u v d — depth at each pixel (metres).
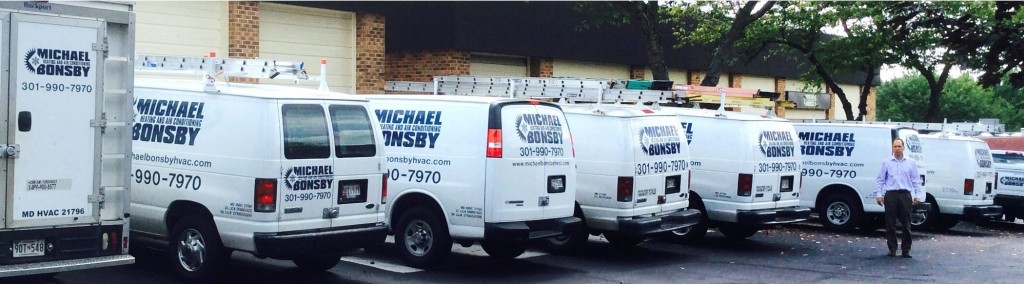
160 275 10.48
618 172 12.52
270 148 9.48
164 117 10.30
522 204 11.26
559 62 25.38
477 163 11.10
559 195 11.77
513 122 11.24
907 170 14.16
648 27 23.95
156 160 10.28
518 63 24.44
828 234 17.16
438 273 11.47
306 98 9.87
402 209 11.89
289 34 19.08
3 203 8.07
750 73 32.78
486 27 22.34
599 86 13.19
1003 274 12.52
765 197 14.42
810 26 27.61
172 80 10.94
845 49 27.69
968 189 18.25
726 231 15.81
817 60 29.23
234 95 9.80
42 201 8.30
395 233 11.86
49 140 8.30
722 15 27.11
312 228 9.81
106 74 8.69
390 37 22.47
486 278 11.23
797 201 15.16
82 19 8.42
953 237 17.58
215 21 17.70
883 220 18.33
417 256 11.65
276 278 10.81
